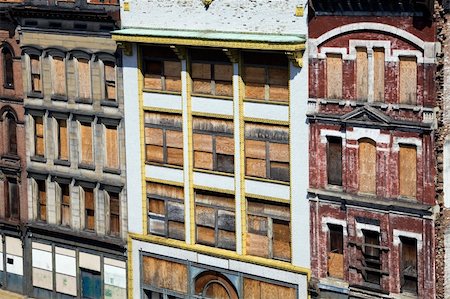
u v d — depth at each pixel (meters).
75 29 61.50
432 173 49.38
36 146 65.56
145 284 61.22
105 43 60.31
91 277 63.94
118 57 60.00
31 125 65.31
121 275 62.25
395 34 49.47
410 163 50.16
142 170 60.16
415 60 49.25
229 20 55.09
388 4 49.22
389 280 51.47
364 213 51.72
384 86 50.31
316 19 51.97
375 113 50.47
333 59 51.91
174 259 59.59
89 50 61.25
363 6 50.09
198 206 58.41
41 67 63.84
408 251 50.94
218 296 58.53
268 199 55.41
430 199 49.56
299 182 54.00
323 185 53.19
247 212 56.53
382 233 51.28
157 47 58.28
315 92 52.59
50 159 64.62
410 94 49.62
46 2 62.72
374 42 50.22
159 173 59.53
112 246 62.16
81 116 62.47
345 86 51.59
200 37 54.88
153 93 58.97
